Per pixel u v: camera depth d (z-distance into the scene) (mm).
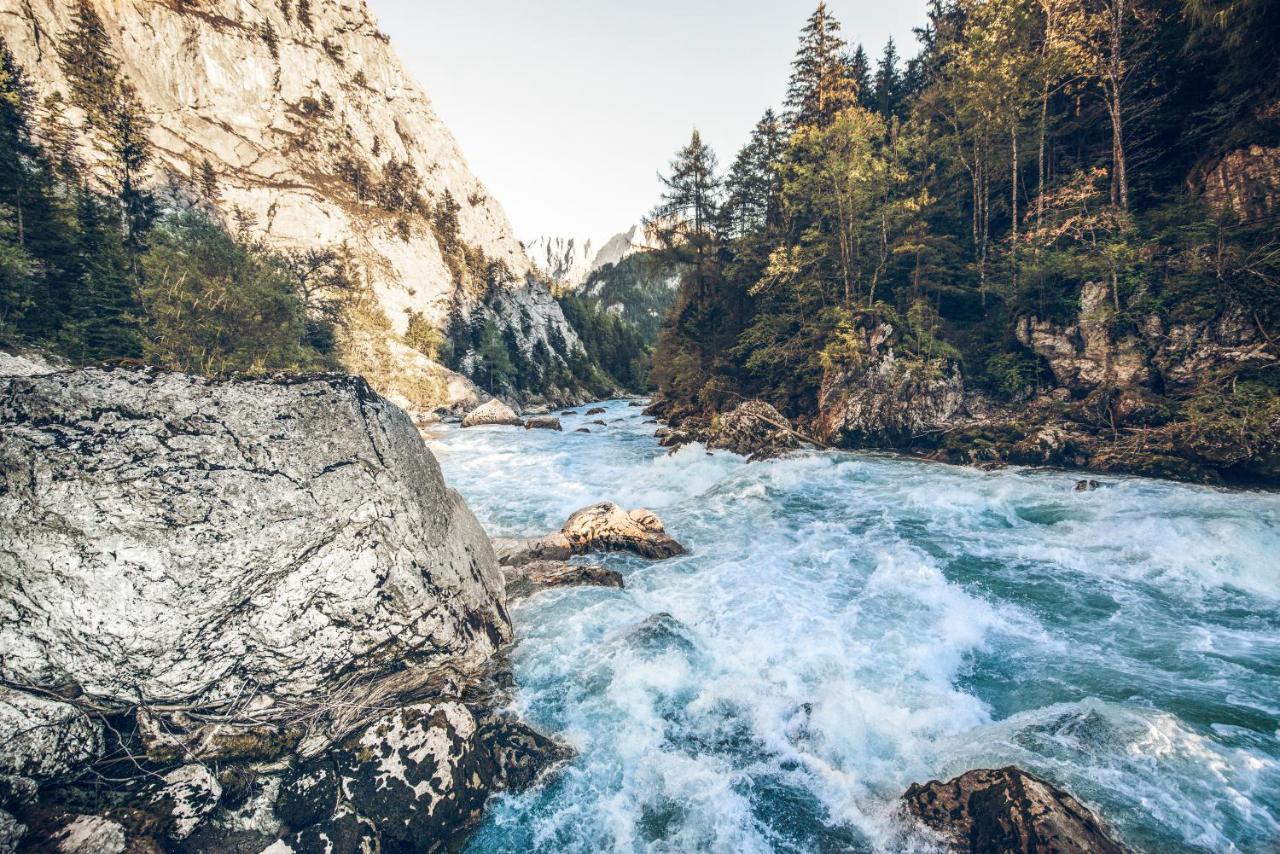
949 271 24312
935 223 27625
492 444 27469
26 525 4008
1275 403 13617
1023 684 6305
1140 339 17266
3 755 3559
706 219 34188
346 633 5098
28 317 22219
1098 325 18359
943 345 21938
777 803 4789
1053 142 24797
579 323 105312
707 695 6191
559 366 83188
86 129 38656
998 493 14133
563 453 24422
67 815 3615
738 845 4410
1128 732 5004
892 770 5027
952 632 7449
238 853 3814
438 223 88188
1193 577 8836
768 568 9906
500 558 9969
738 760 5285
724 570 9836
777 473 17625
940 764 4992
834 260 26484
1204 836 3994
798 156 29906
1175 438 14977
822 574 9586
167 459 4539
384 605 5285
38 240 24469
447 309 75812
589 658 6770
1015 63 21812
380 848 4176
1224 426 14086
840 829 4488
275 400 5270
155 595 4250
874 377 22531
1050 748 4922
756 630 7605
